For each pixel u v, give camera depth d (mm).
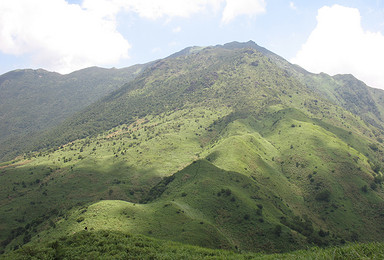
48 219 137375
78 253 37031
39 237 95000
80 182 189375
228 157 174000
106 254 36969
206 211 101438
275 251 81812
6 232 137625
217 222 95562
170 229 78688
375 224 128500
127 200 163625
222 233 83812
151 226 80250
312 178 165125
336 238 111250
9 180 196750
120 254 36812
